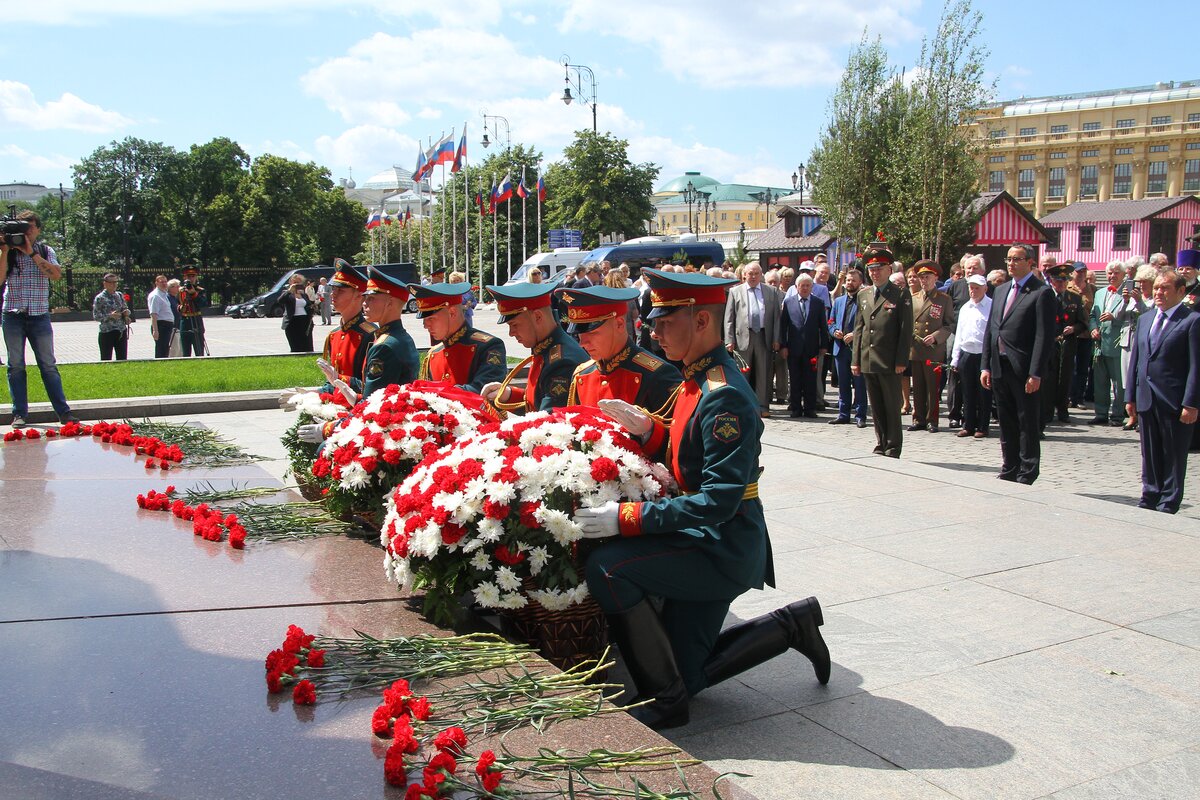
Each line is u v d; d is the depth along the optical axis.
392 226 85.75
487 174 61.97
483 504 3.61
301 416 5.93
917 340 12.36
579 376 4.80
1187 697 3.92
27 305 10.52
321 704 3.05
